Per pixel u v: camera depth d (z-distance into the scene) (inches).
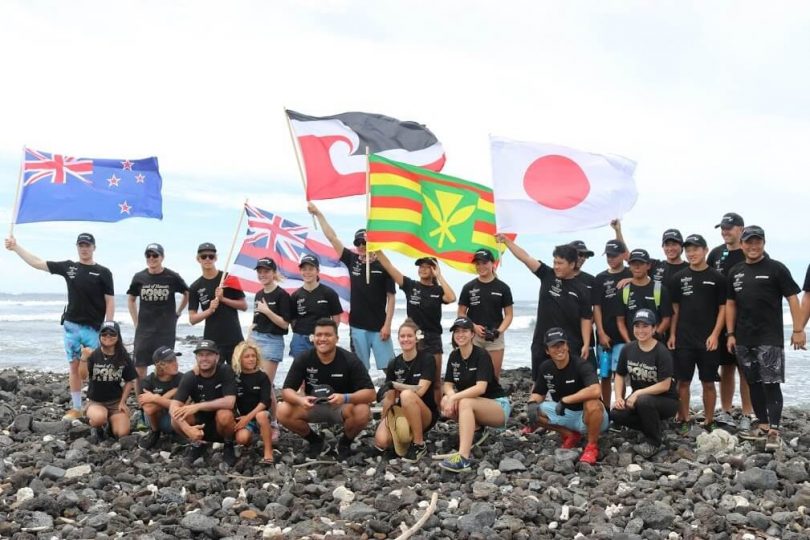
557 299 366.6
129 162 448.1
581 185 405.1
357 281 416.2
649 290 376.2
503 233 395.5
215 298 405.1
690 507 270.5
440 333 398.0
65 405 460.1
